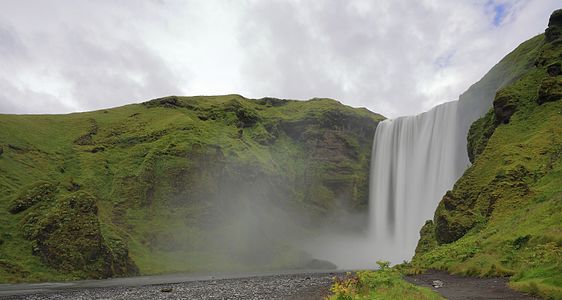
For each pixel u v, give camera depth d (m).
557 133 58.94
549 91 67.88
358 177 171.00
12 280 64.50
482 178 62.47
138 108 175.88
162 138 139.25
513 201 51.22
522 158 58.03
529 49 99.62
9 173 97.50
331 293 32.75
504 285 29.11
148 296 36.59
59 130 137.12
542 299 22.83
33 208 81.44
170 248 105.12
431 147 127.50
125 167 126.44
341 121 191.25
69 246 75.69
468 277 37.00
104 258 78.62
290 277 60.47
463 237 54.69
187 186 122.75
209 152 134.25
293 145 183.25
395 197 146.12
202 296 34.91
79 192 85.00
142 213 113.69
